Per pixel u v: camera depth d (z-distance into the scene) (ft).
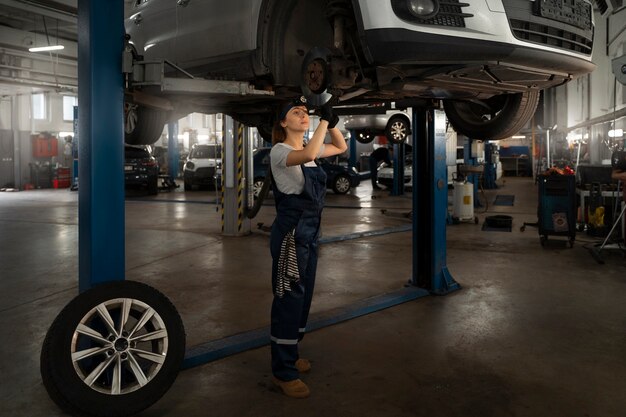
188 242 22.97
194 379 9.00
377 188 54.80
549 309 12.80
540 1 9.96
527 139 83.46
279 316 8.34
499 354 9.98
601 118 39.91
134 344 7.68
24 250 21.33
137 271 17.34
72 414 7.09
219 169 53.11
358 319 12.16
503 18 9.61
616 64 17.56
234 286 15.33
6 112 61.41
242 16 11.53
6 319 12.37
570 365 9.45
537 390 8.46
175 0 13.62
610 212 23.30
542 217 21.49
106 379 8.02
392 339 10.85
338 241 23.08
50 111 66.95
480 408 7.88
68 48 55.36
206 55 12.55
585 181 25.50
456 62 9.50
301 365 9.22
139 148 48.65
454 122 14.24
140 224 29.01
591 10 11.28
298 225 8.26
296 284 8.32
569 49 10.68
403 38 8.99
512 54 9.65
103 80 8.10
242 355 10.07
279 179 8.33
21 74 56.29
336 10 9.90
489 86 10.93
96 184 8.10
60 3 40.29
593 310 12.69
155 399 7.55
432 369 9.32
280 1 11.35
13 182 61.36
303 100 9.55
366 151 85.10
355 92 11.29
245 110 14.20
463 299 13.78
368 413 7.76
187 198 45.70
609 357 9.80
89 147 8.05
